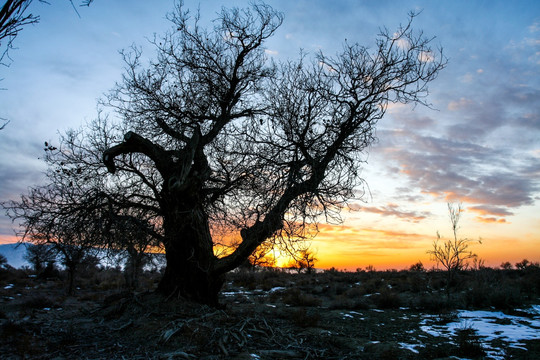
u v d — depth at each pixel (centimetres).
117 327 841
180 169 988
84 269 2989
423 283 1936
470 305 1339
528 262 2534
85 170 1065
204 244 999
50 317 1018
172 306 929
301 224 915
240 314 950
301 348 715
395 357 677
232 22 1048
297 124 947
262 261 1059
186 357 623
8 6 362
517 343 775
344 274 3148
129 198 1129
